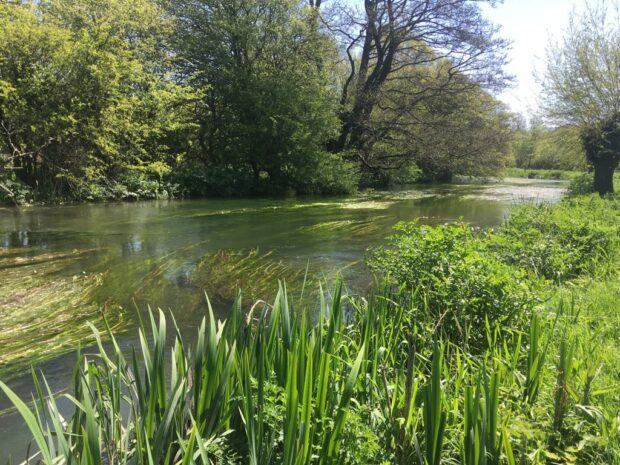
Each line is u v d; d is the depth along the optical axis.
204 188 21.44
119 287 6.74
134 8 20.86
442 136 27.25
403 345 3.53
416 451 2.17
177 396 2.17
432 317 4.01
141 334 2.45
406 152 28.72
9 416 3.41
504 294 4.01
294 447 2.02
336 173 24.05
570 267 6.26
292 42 23.02
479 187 32.66
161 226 12.27
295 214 15.52
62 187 16.83
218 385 2.32
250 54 23.30
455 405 2.48
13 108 15.09
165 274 7.52
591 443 2.41
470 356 3.15
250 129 22.08
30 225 11.83
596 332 3.57
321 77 24.11
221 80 22.23
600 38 19.94
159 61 22.47
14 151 15.41
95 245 9.62
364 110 27.86
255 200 20.17
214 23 21.56
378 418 2.46
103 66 16.48
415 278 4.47
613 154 20.00
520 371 3.23
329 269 8.07
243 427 2.45
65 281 6.90
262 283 7.13
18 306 5.75
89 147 17.22
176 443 2.28
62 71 15.84
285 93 22.19
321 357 2.22
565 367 2.65
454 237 4.79
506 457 2.25
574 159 23.41
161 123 19.70
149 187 19.31
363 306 4.47
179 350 2.53
